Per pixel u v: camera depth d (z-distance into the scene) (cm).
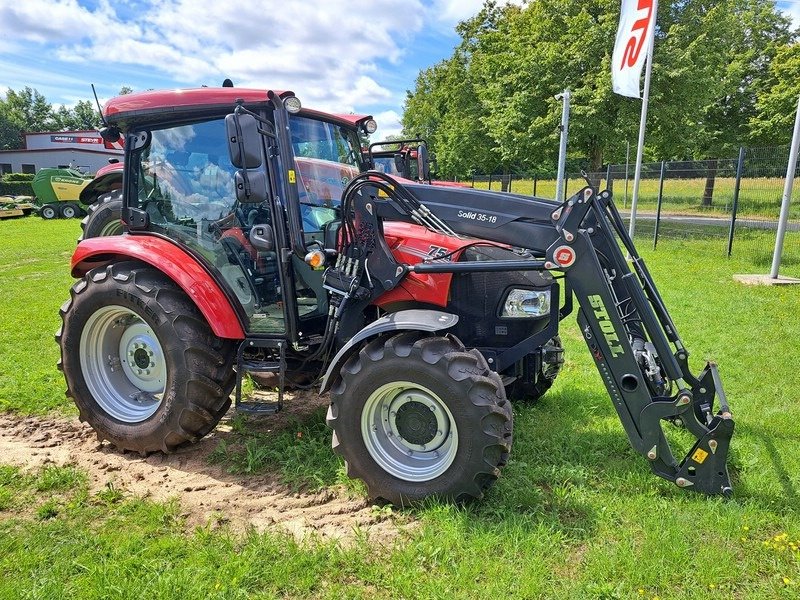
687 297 843
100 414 394
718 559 265
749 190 1294
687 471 314
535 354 407
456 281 355
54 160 4028
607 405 462
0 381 518
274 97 341
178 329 359
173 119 378
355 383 310
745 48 2750
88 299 384
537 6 2311
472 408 290
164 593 247
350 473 321
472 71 3150
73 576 262
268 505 323
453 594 246
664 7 1952
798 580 253
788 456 366
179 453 387
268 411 357
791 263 1150
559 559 268
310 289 386
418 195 351
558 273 368
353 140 450
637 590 249
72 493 335
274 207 355
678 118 1947
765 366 544
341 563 267
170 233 397
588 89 1933
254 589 254
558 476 343
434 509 299
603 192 350
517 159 2414
